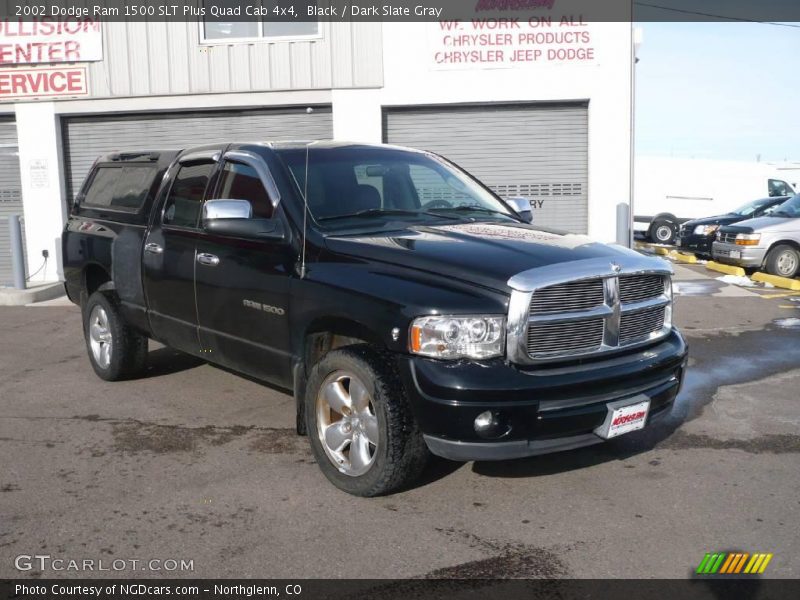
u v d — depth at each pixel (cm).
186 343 590
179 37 1354
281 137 1386
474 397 383
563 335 406
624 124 1305
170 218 598
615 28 1287
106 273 678
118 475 476
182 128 1402
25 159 1405
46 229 1419
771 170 2431
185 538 392
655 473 470
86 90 1379
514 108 1341
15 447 527
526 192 1359
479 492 444
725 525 400
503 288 394
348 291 432
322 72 1334
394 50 1321
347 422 440
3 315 1061
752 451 506
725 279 1357
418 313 396
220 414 595
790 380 679
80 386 680
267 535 395
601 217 1326
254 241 505
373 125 1341
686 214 2456
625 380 420
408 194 543
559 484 455
